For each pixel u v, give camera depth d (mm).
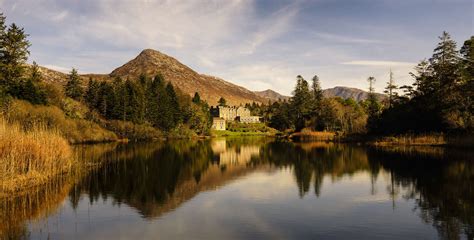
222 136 140875
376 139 71312
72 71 117188
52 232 16078
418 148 54562
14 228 16594
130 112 104688
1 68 67625
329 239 15133
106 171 34000
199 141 99812
